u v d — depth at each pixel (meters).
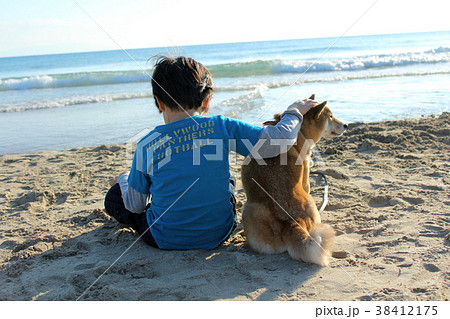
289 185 3.21
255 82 16.38
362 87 14.05
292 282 2.73
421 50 34.59
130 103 13.71
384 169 5.29
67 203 4.80
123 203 3.44
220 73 20.58
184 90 2.88
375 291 2.55
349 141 7.07
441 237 3.19
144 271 3.00
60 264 3.19
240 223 3.88
